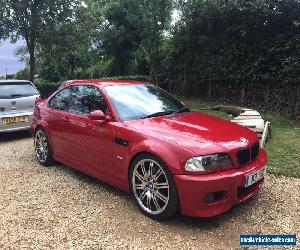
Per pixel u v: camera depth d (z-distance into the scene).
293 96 10.71
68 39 15.98
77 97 5.56
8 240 3.76
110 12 22.19
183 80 15.48
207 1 13.16
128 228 3.97
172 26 15.24
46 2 15.27
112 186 5.21
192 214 3.79
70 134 5.45
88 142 5.05
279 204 4.50
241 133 4.43
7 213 4.38
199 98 14.73
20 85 9.05
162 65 16.20
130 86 5.40
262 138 6.91
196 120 4.71
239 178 3.88
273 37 11.38
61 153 5.81
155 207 4.19
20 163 6.55
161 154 3.93
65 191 5.06
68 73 24.56
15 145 8.19
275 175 5.54
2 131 8.46
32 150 7.57
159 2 15.27
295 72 10.51
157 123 4.52
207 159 3.79
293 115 10.48
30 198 4.84
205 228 3.95
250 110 9.96
